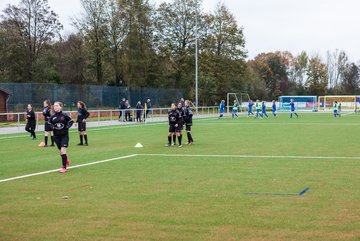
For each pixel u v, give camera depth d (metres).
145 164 12.87
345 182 9.73
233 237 5.87
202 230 6.19
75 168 12.16
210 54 67.81
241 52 69.44
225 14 68.62
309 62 110.12
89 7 58.66
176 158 14.20
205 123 36.09
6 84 37.12
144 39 60.91
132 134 24.92
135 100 47.78
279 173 11.01
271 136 22.66
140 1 58.78
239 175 10.75
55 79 61.50
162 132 26.47
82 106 18.75
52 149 17.42
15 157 14.81
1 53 58.19
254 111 68.12
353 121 38.34
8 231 6.23
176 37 64.38
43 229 6.32
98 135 24.28
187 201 7.96
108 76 62.97
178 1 63.53
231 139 21.05
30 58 59.78
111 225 6.48
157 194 8.59
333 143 18.75
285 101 78.00
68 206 7.66
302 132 25.44
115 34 59.31
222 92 70.38
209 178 10.36
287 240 5.72
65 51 66.69
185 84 65.75
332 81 113.81
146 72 62.69
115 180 10.20
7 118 36.47
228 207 7.48
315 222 6.53
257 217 6.83
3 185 9.65
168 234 6.02
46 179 10.40
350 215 6.91
